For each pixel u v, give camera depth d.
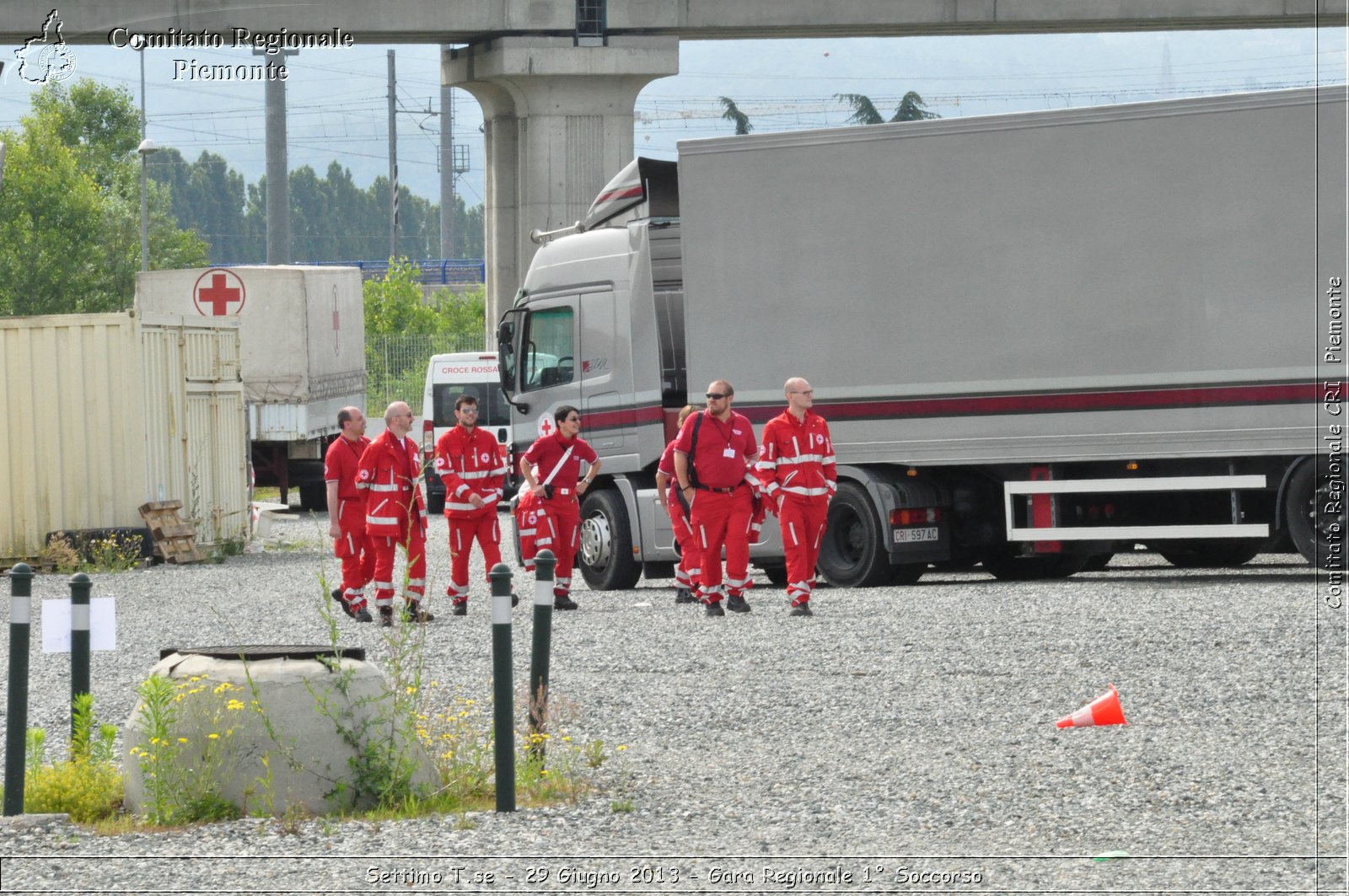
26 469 82.50
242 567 82.44
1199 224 58.50
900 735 35.34
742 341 65.69
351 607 57.88
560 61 171.88
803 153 64.56
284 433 123.31
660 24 172.25
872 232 63.62
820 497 54.78
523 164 178.75
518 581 69.81
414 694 32.09
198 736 29.88
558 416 60.44
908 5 172.62
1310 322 57.06
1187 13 173.75
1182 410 58.88
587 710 39.12
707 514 55.47
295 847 27.20
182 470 88.44
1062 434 60.72
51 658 50.31
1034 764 32.12
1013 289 61.44
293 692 30.06
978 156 61.78
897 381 63.31
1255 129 57.62
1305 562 70.25
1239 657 42.72
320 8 162.38
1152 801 28.92
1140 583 59.66
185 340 88.94
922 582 66.44
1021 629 49.03
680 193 66.31
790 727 36.66
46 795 30.52
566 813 29.52
